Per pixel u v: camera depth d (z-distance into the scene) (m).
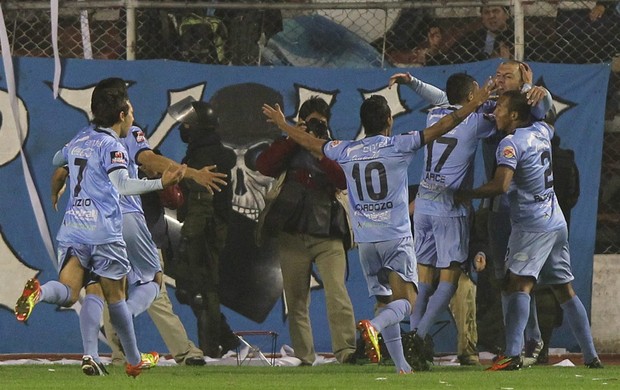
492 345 39.22
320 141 28.92
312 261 35.34
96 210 26.67
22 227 40.09
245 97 40.72
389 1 40.91
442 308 32.00
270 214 34.84
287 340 40.25
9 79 36.72
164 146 40.34
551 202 31.89
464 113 27.52
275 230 34.94
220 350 38.44
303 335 35.12
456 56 42.41
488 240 35.31
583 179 39.91
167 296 36.00
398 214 28.47
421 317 33.06
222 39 42.09
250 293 40.34
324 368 33.34
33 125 40.31
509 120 31.67
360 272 40.12
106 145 26.44
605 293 40.56
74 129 40.41
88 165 26.62
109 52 42.16
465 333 35.69
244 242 40.34
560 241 32.34
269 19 42.62
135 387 24.67
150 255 30.81
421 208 32.78
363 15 43.56
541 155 31.53
